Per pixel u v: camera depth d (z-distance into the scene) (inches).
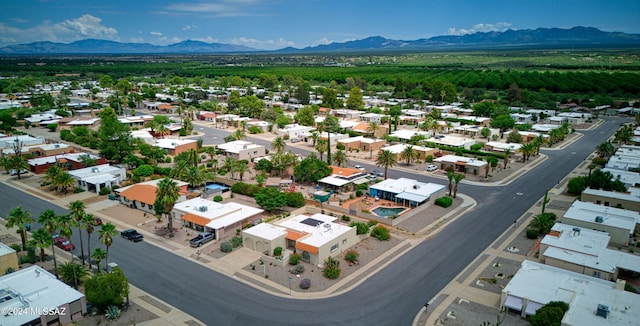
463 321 2325.3
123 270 2871.6
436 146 6343.5
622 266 2719.0
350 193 4456.2
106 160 5492.1
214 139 7165.4
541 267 2728.8
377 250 3201.3
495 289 2650.1
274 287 2672.2
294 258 2940.5
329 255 3026.6
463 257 3083.2
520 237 3420.3
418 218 3823.8
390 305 2482.8
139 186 4160.9
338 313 2405.3
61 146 5974.4
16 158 4926.2
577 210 3656.5
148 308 2448.3
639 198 3848.4
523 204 4173.2
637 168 4872.0
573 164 5634.8
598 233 3201.3
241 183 4411.9
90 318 2361.0
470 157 5880.9
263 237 3102.9
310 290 2642.7
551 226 3440.0
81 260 2982.3
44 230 2711.6
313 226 3331.7
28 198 4303.6
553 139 6786.4
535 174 5206.7
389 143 6678.2
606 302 2288.4
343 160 5285.4
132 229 3444.9
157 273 2842.0
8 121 7869.1
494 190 4623.5
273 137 7347.4
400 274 2842.0
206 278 2780.5
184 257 3070.9
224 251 3142.2
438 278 2787.9
